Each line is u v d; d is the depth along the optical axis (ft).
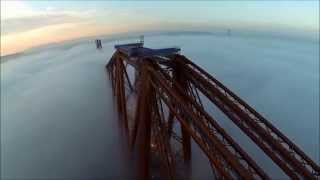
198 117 103.96
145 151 136.87
